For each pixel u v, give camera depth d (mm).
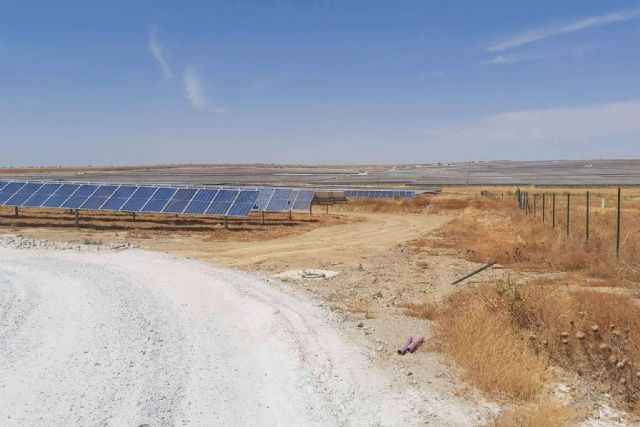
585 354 9961
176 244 30578
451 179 156250
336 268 22781
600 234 28453
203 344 10633
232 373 9055
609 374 9164
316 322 12469
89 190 41281
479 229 38875
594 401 8477
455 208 64438
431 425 7344
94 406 7605
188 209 39156
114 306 13484
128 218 45594
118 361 9500
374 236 36281
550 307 11766
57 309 13125
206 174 190875
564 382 9125
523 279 19469
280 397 8086
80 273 18109
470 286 18016
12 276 17516
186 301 14344
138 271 18703
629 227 32500
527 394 8406
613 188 100688
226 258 25562
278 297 15141
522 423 7402
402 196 76000
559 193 82250
